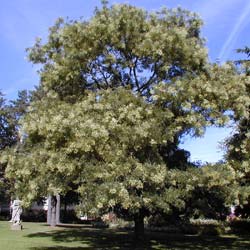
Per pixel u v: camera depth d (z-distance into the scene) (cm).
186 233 2923
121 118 1462
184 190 1541
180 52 1653
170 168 1681
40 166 1473
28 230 2741
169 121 1550
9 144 4059
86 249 1744
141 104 1515
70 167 1395
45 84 1777
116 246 1878
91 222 3981
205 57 1675
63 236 2331
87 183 1377
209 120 1581
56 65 1703
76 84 1800
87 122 1396
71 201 3206
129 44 1714
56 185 1477
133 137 1407
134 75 1816
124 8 1717
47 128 1413
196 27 1862
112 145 1414
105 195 1318
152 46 1608
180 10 1845
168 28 1734
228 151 1950
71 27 1709
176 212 1886
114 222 3491
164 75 1752
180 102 1529
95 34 1677
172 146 1775
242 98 1572
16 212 2805
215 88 1537
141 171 1381
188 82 1549
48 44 1820
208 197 1775
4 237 2192
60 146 1459
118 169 1369
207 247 1989
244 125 1936
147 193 1439
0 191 3875
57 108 1547
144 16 1741
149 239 2305
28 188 1537
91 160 1433
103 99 1525
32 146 1653
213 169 1528
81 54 1683
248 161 1675
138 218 1958
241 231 3020
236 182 1664
